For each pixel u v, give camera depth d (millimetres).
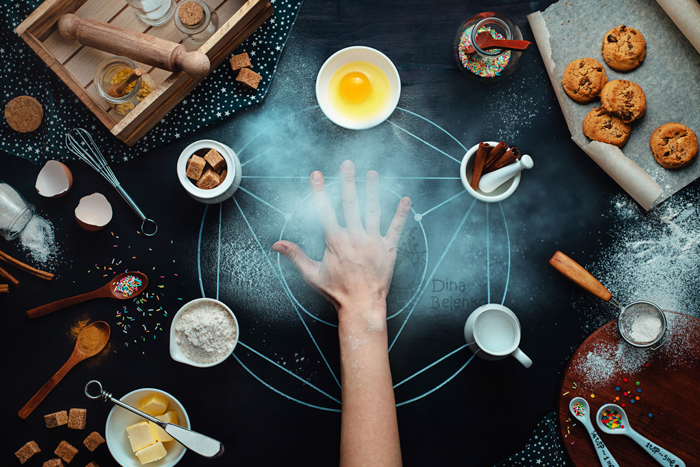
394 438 697
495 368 841
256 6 794
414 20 861
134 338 842
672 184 823
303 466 833
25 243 847
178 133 848
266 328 842
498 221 853
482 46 789
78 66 819
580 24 839
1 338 841
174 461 798
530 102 858
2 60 849
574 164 853
